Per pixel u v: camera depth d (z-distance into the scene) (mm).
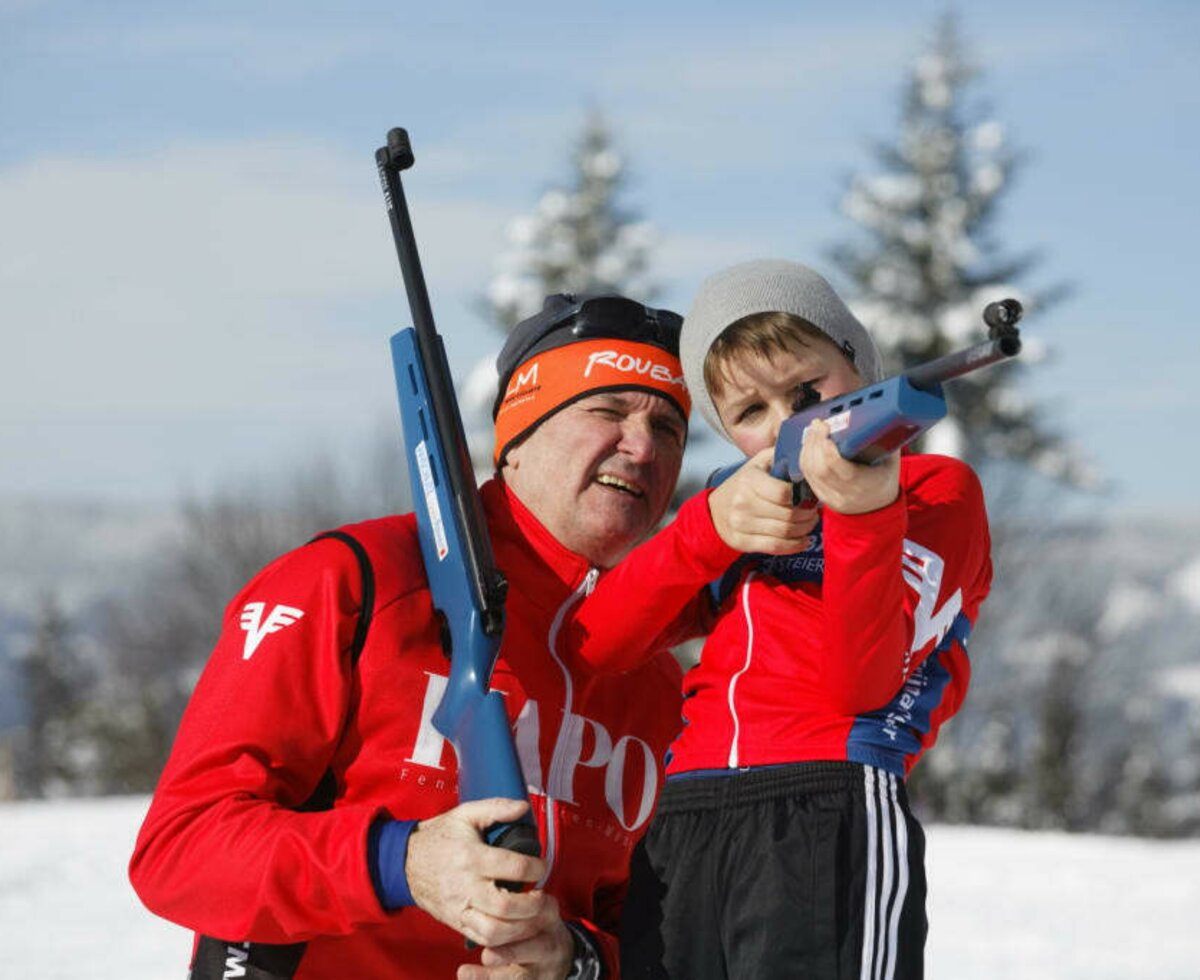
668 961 2574
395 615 2520
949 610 2576
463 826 2141
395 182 2629
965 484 2695
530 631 2697
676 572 2496
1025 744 27469
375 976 2492
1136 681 28641
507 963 2150
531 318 2885
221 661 2488
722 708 2635
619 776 2754
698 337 2684
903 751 2559
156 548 36844
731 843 2541
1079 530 27094
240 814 2312
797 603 2617
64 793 34312
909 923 2469
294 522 35312
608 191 28891
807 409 2285
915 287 27438
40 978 6238
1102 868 9898
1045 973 6723
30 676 41750
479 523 2441
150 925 7438
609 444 2730
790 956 2432
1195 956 7129
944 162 27734
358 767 2500
